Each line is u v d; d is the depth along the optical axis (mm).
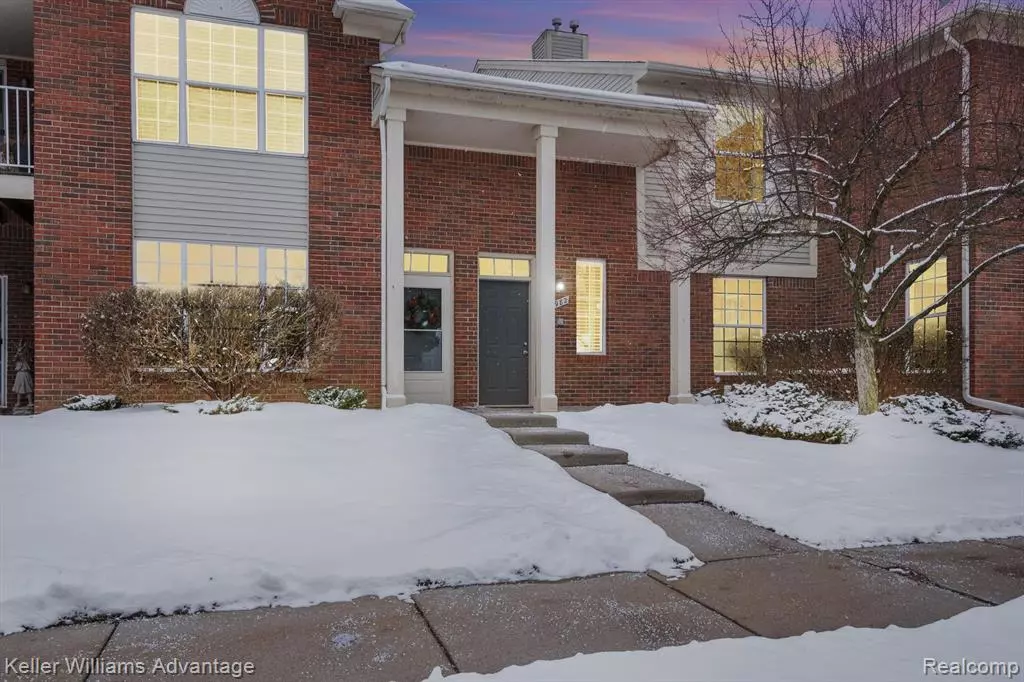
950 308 12188
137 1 10102
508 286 12695
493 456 7531
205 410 8562
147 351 8742
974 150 9539
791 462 8102
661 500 7031
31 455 6453
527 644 3787
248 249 10508
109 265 9805
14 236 12492
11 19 10781
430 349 12125
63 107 9648
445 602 4426
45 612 4070
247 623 4074
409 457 7199
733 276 14383
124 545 4754
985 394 11859
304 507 5629
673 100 11484
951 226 9141
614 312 13133
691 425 10242
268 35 10672
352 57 10914
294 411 8891
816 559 5410
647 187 13336
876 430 9344
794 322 14711
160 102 10258
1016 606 4184
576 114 11156
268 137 10648
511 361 12656
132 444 6957
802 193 9336
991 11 10312
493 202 12461
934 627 3857
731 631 3988
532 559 5074
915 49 10250
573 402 12789
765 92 10531
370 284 10828
